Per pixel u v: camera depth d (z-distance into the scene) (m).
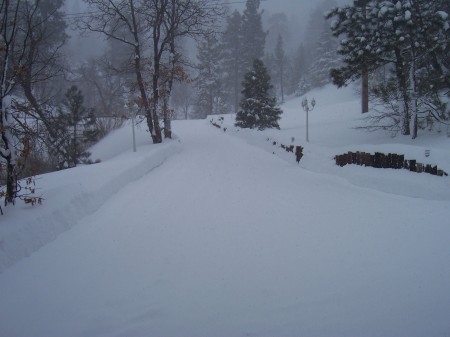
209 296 4.63
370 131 18.73
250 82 27.41
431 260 5.41
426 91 14.69
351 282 4.88
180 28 22.09
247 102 27.22
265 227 7.12
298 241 6.35
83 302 4.54
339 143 18.00
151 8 19.45
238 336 3.83
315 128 23.89
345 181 10.70
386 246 5.97
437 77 14.77
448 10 16.14
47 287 4.92
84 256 5.92
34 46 7.31
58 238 6.71
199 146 20.25
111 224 7.46
